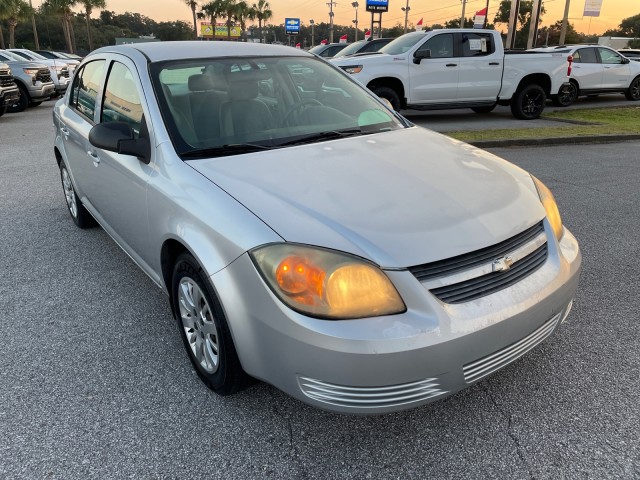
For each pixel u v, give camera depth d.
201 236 2.23
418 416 2.41
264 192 2.25
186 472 2.11
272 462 2.16
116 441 2.27
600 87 14.75
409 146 2.88
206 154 2.65
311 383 1.96
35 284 3.75
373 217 2.09
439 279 1.98
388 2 34.31
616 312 3.29
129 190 2.95
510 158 7.84
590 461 2.13
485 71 11.21
